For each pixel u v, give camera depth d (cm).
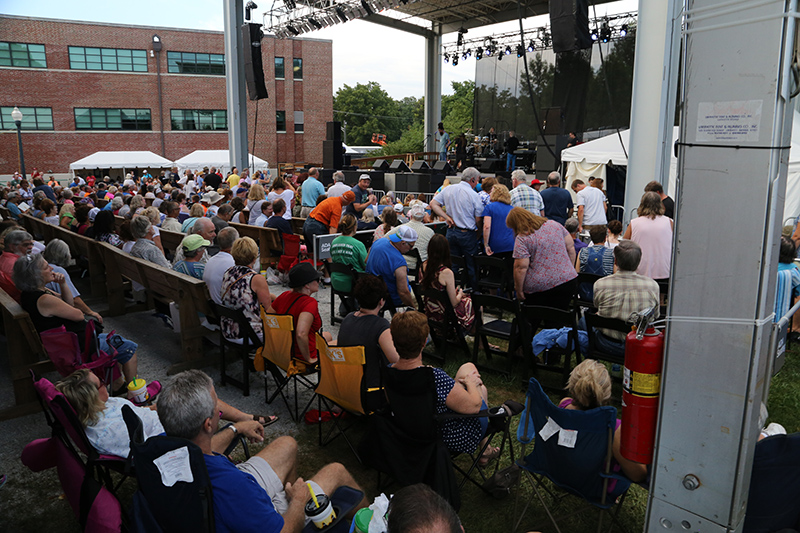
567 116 2630
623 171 1612
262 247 898
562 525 311
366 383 339
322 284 834
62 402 253
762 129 192
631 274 423
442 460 292
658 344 229
